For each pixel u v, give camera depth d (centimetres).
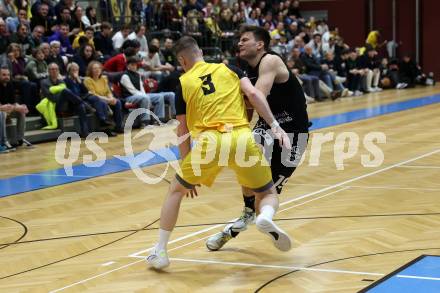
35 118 1344
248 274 475
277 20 2341
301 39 2105
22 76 1352
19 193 831
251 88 479
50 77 1348
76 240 596
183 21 1922
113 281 473
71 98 1334
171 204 492
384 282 436
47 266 520
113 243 580
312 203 698
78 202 764
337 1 2839
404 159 958
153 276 480
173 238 583
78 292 452
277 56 514
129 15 1880
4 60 1309
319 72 2067
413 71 2492
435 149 1039
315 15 2859
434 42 2742
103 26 1598
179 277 476
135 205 734
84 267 511
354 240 546
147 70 1595
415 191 735
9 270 514
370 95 2209
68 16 1588
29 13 1628
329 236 564
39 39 1463
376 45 2542
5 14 1455
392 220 608
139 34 1680
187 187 491
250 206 532
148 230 621
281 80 519
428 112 1606
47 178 929
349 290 426
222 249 543
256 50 520
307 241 552
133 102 1443
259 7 2341
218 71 493
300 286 441
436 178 807
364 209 659
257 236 579
